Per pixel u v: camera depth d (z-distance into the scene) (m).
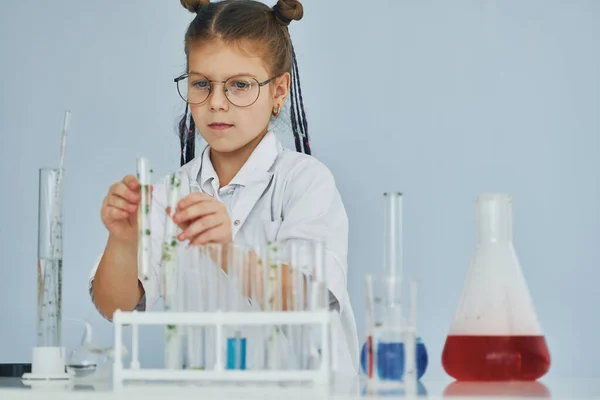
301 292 1.23
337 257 1.70
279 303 1.23
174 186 1.30
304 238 1.95
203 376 1.16
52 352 1.37
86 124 3.87
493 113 3.74
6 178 3.86
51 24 3.90
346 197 3.77
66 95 3.88
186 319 1.19
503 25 3.74
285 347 1.19
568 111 3.72
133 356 1.20
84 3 3.89
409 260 3.72
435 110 3.75
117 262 1.77
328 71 3.79
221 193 2.19
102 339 3.77
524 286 1.33
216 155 2.23
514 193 3.71
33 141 3.87
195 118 2.09
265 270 1.23
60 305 1.40
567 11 3.73
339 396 1.04
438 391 1.14
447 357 1.33
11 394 1.09
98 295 1.82
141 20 3.87
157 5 3.87
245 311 1.24
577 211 3.70
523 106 3.73
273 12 2.19
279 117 2.59
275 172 2.20
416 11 3.77
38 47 3.89
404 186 3.75
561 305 3.69
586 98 3.71
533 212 3.71
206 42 2.05
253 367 1.19
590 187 3.70
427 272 3.72
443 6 3.77
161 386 1.15
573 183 3.71
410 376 1.20
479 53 3.75
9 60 3.89
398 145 3.76
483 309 1.31
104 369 1.41
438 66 3.76
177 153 3.84
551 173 3.71
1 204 3.86
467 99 3.75
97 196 3.85
